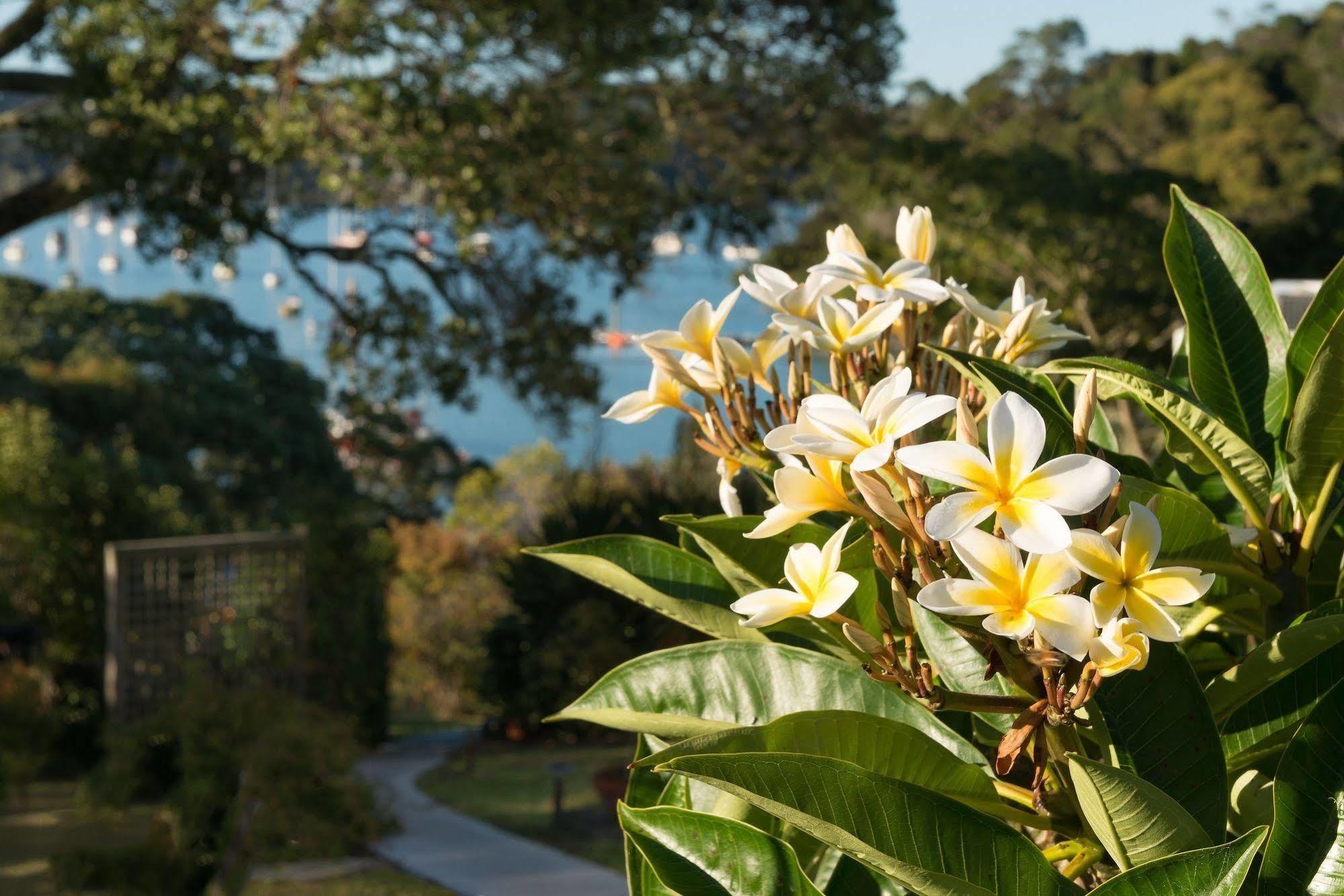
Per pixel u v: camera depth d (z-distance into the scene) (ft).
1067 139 73.97
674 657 3.42
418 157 28.68
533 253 37.88
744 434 3.60
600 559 3.61
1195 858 2.32
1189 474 4.13
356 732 34.04
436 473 94.38
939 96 75.77
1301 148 63.87
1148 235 41.63
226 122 29.81
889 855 2.49
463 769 29.43
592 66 28.76
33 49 30.12
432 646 45.60
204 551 34.99
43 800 31.17
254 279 207.10
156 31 28.22
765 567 3.26
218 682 34.17
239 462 88.12
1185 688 2.87
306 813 22.27
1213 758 2.81
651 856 3.02
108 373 78.48
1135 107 75.82
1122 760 2.84
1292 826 2.71
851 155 40.29
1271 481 3.34
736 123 37.45
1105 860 3.03
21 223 33.63
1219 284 3.84
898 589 2.78
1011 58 79.10
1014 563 2.45
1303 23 76.33
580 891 18.72
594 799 25.12
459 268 38.60
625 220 33.91
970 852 2.50
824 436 2.80
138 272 195.00
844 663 3.31
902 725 2.78
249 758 23.80
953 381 3.64
